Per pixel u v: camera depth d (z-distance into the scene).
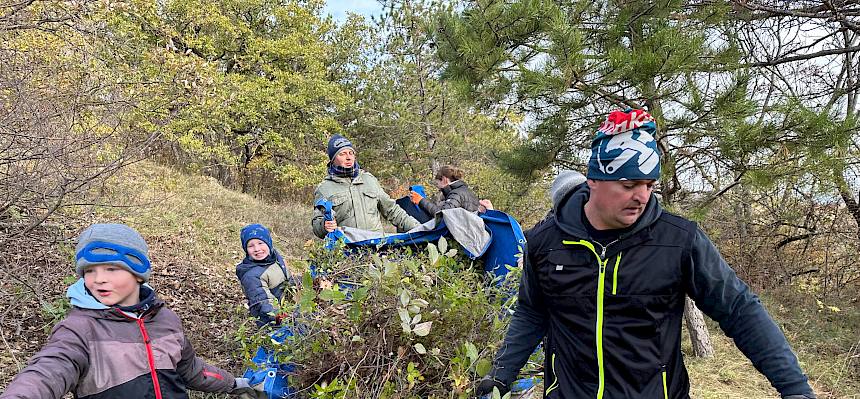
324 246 3.81
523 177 6.35
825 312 7.68
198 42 14.55
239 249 8.50
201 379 2.37
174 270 6.40
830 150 4.66
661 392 1.77
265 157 17.33
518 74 5.24
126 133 5.32
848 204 7.58
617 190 1.67
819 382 5.73
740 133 4.53
